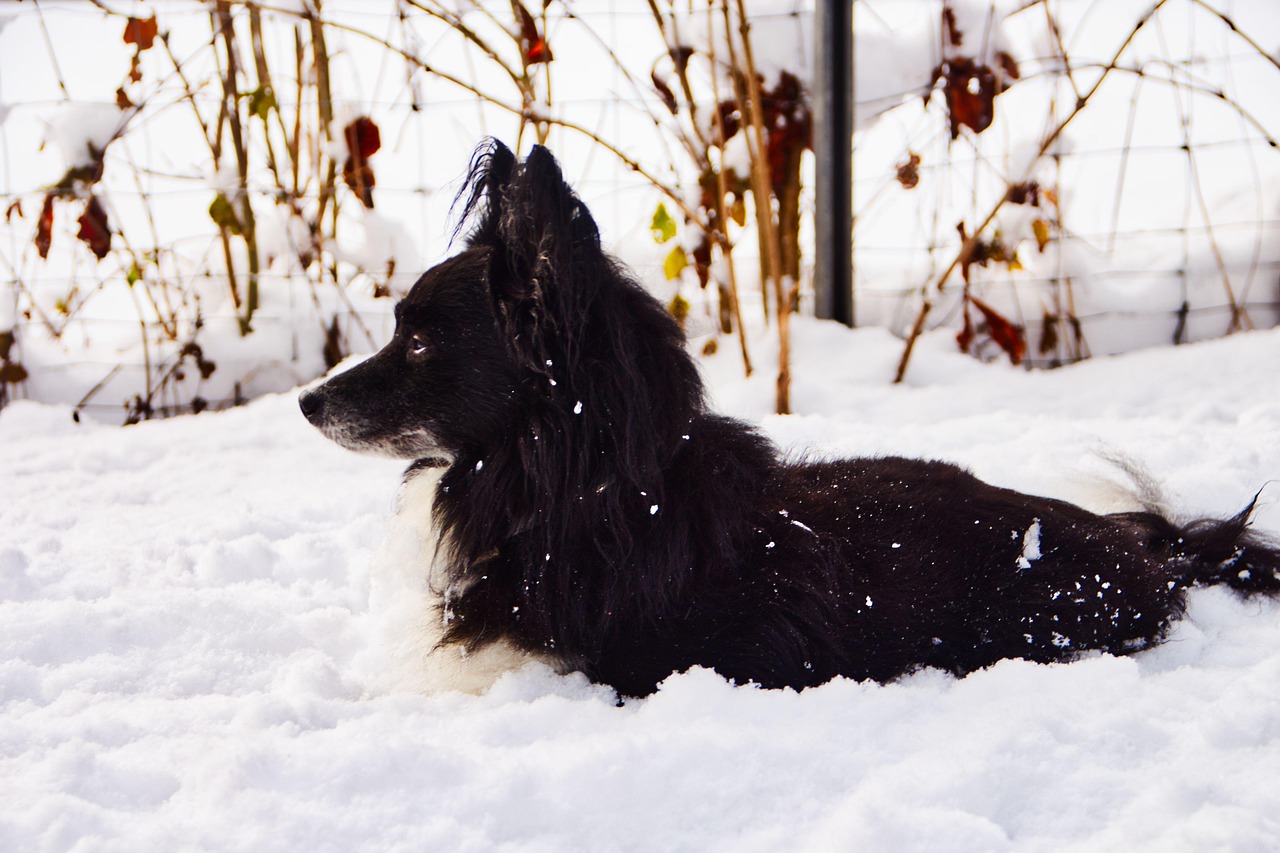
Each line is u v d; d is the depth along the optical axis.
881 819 1.77
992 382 5.33
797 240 5.69
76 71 6.89
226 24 5.60
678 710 2.25
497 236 2.59
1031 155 5.41
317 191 5.92
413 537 2.92
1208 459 4.09
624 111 6.61
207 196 7.03
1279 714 2.08
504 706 2.33
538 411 2.59
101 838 1.79
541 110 5.29
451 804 1.90
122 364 5.98
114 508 4.32
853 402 5.09
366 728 2.25
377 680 2.73
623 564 2.50
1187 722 2.12
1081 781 1.93
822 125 5.32
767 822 1.88
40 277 6.38
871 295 6.01
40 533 3.96
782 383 4.96
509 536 2.62
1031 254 5.87
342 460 4.96
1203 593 2.96
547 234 2.47
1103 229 6.15
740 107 5.09
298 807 1.88
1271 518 3.53
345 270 6.68
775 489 2.74
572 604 2.52
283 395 5.75
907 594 2.55
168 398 5.94
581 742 2.12
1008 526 2.71
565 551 2.54
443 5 5.72
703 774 1.99
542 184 2.47
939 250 6.05
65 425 5.57
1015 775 1.96
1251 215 6.01
